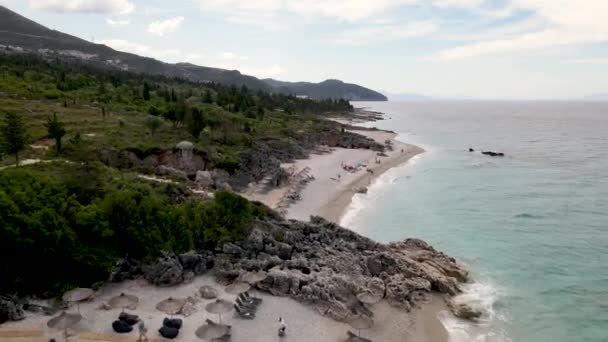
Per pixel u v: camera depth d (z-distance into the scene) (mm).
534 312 37875
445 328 35031
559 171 102500
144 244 38000
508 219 63719
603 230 59000
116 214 37906
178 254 39188
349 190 79625
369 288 38531
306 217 62094
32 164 49750
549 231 58594
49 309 30984
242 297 34406
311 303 35281
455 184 87000
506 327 35531
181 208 42594
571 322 36438
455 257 49531
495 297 40219
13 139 51375
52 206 35656
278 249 42438
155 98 132500
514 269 46406
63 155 59281
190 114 85750
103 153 63406
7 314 29250
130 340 28156
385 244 50938
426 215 65312
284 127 136375
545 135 190000
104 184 45000
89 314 31062
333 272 39344
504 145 153875
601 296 40719
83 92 118250
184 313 32000
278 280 36688
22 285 32188
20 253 32500
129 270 37094
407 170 102188
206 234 41875
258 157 84562
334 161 107000
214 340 29219
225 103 159000
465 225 60781
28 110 84500
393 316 35969
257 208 48531
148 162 67438
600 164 112688
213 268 39531
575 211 68188
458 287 41438
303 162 102688
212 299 34562
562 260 48906
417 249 48312
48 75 138875
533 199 75312
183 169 68938
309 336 31125
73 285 33750
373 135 171875
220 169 71688
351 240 48531
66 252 33938
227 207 44969
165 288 35906
